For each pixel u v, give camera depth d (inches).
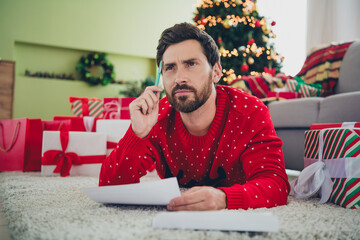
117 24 232.8
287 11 159.6
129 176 33.1
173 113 38.2
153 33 245.0
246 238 19.7
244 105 35.3
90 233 19.7
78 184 50.9
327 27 129.0
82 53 226.1
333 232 22.2
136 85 212.5
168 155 39.1
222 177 39.7
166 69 31.6
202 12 125.4
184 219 21.0
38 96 204.8
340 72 83.0
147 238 18.9
